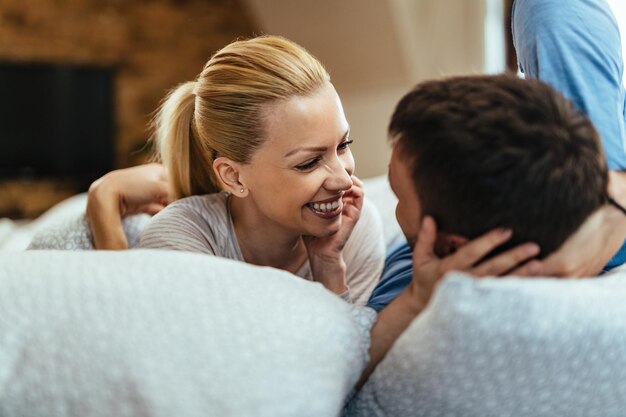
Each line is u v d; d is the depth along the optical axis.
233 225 0.98
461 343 0.52
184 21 5.68
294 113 0.85
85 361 0.57
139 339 0.56
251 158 0.89
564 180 0.56
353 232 1.03
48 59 5.39
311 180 0.86
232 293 0.59
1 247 1.98
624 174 0.69
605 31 0.81
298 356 0.57
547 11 0.82
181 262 0.61
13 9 5.27
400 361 0.58
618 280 0.63
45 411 0.57
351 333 0.61
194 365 0.55
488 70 3.59
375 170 4.38
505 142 0.56
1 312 0.59
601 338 0.53
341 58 4.05
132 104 5.64
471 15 3.60
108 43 5.54
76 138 5.54
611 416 0.57
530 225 0.57
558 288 0.54
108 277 0.59
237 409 0.54
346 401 0.65
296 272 1.02
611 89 0.79
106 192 1.12
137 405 0.55
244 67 0.89
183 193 1.07
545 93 0.60
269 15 3.96
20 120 5.38
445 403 0.57
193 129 1.03
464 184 0.57
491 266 0.58
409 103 0.63
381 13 3.71
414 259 0.62
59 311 0.58
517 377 0.54
